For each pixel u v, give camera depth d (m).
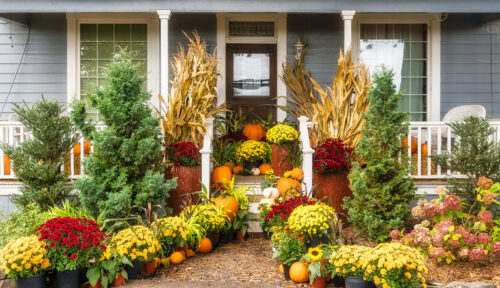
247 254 5.48
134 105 5.51
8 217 5.66
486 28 8.38
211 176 7.27
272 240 4.91
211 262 5.14
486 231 5.11
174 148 6.54
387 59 8.48
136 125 5.68
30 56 8.34
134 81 5.60
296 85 8.12
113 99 5.49
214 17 8.43
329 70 8.45
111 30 8.43
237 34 8.60
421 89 8.48
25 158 5.84
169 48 8.44
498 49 8.38
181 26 8.42
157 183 5.42
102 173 5.45
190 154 6.45
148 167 5.68
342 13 7.07
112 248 4.40
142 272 4.63
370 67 8.47
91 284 4.08
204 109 7.11
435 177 6.70
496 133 6.67
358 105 6.88
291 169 7.29
